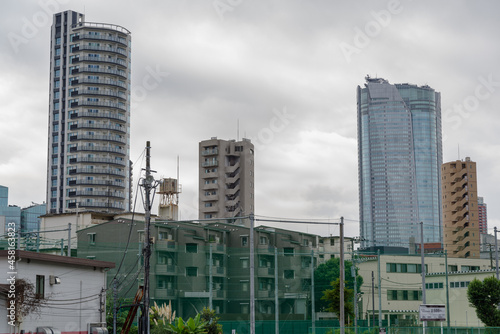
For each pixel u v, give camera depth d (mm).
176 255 103562
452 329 81500
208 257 108750
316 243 130000
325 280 118625
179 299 102375
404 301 118312
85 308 49125
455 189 198250
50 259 44969
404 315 117562
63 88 187875
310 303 116500
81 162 180375
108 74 183750
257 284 115188
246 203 196375
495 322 76312
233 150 199000
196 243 106500
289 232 126875
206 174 198250
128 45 189500
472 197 196750
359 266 121500
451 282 105625
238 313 113188
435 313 60438
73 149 181500
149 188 46781
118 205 182750
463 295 103125
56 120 188125
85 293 49344
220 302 111500
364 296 119562
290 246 122188
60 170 186000
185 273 104000
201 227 111625
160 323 64875
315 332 81062
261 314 112125
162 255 100625
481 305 77375
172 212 135875
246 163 198500
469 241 193125
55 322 45594
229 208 196000
